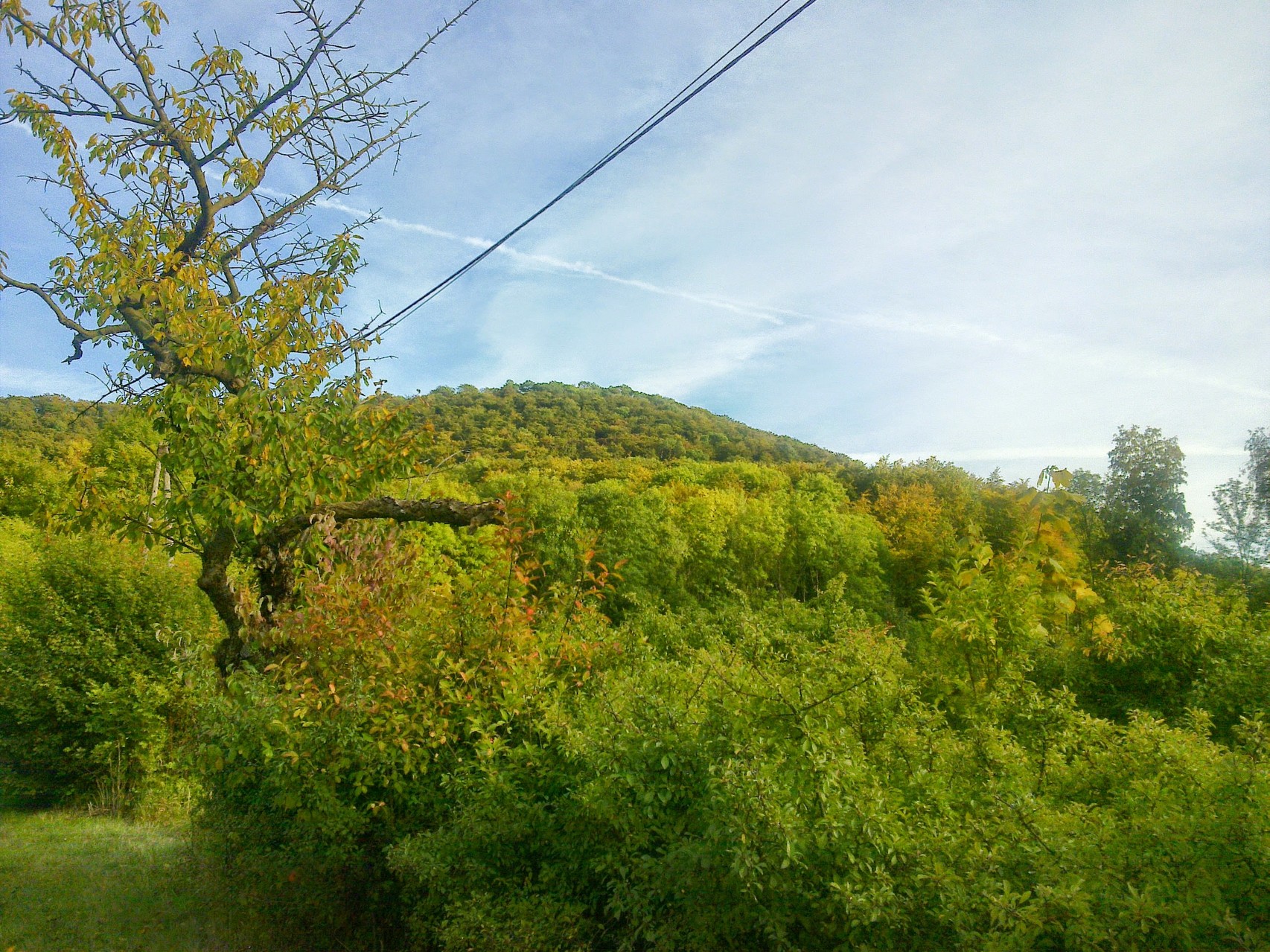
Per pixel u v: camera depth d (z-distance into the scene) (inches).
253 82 263.4
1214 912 88.6
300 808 168.1
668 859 114.9
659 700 139.5
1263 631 222.4
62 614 370.0
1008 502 217.3
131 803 336.8
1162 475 1321.4
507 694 172.9
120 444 904.9
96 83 241.6
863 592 1299.2
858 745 132.7
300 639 195.9
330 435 247.6
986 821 112.0
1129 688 235.0
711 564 1322.6
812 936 112.0
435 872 141.3
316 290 265.4
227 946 173.3
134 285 238.4
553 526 1179.9
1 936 180.7
